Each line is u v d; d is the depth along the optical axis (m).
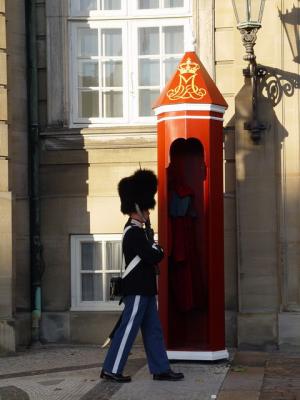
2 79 12.44
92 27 13.52
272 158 12.55
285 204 12.54
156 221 13.10
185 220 11.55
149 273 10.18
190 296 11.53
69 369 11.13
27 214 13.20
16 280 13.08
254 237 12.54
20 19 13.14
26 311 13.19
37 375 10.73
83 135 13.25
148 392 9.62
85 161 13.27
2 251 12.34
